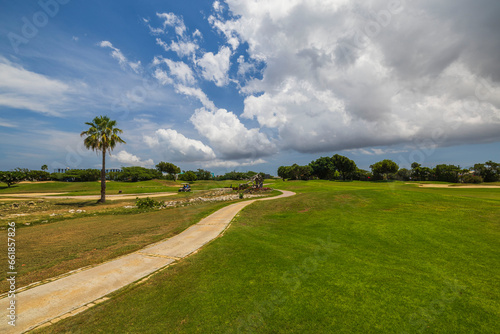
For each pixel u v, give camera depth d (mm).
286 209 20469
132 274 7805
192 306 5875
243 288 6711
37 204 33094
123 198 42250
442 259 8664
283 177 111688
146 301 6125
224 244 10789
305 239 11508
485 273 7523
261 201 26312
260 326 5102
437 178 70812
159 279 7387
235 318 5379
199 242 11344
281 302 5996
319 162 109125
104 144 35844
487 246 9727
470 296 6238
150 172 119938
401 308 5734
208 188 64562
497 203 16656
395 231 11953
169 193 53156
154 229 14516
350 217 15477
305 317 5410
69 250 10320
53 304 5980
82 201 37156
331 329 5023
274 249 9992
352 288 6668
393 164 76562
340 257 9016
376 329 5008
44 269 8203
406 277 7320
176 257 9359
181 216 19312
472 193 28453
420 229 12023
